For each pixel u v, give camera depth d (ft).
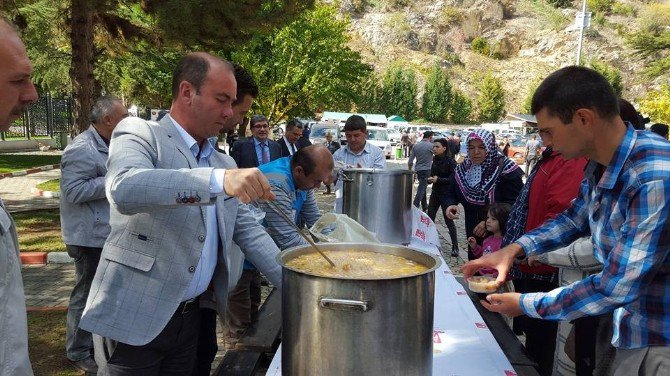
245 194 4.66
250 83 8.41
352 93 67.15
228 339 10.61
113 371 5.82
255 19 23.45
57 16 27.48
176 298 5.64
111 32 26.12
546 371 9.35
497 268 5.88
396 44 273.13
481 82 263.29
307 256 5.67
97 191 9.52
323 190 42.70
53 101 70.74
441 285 8.48
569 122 4.55
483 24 295.89
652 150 4.35
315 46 59.62
